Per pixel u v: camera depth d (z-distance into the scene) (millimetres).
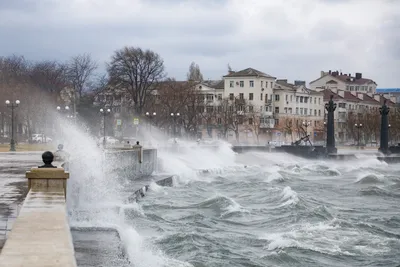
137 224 32125
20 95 100500
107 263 19016
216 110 146500
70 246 11305
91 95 118125
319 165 82000
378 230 32844
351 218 36938
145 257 23766
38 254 10633
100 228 24562
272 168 76750
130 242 24531
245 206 41031
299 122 166375
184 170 66000
